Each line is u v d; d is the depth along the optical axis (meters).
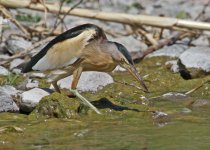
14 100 12.54
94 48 12.20
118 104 12.43
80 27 12.45
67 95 12.75
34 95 12.29
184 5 21.86
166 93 13.49
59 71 12.48
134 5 21.62
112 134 10.67
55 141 10.27
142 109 12.26
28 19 18.02
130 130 10.92
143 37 17.12
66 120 11.46
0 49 16.23
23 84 13.84
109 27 18.77
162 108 12.41
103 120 11.59
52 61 12.50
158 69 15.11
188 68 14.45
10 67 15.00
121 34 17.69
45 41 15.87
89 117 11.75
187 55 14.70
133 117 11.79
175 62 15.23
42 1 15.82
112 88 13.62
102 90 13.58
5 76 14.30
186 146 9.90
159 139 10.35
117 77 14.57
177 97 13.28
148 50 16.16
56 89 12.64
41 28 16.77
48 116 11.70
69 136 10.56
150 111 12.02
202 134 10.62
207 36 17.70
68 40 12.41
